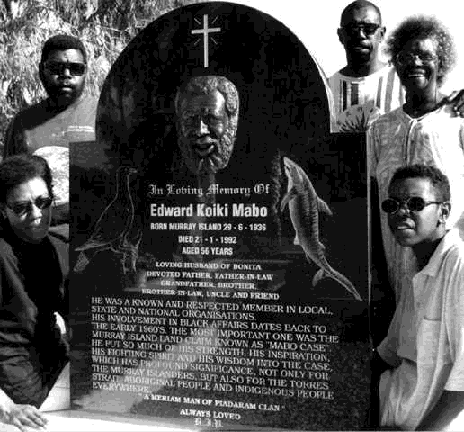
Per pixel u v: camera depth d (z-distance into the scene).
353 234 2.10
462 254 2.12
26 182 2.51
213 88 2.27
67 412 2.50
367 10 2.47
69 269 2.47
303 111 2.16
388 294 2.27
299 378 2.18
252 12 2.23
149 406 2.38
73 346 2.47
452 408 2.12
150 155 2.37
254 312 2.23
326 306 2.14
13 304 2.51
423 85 2.30
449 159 2.28
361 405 2.11
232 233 2.26
